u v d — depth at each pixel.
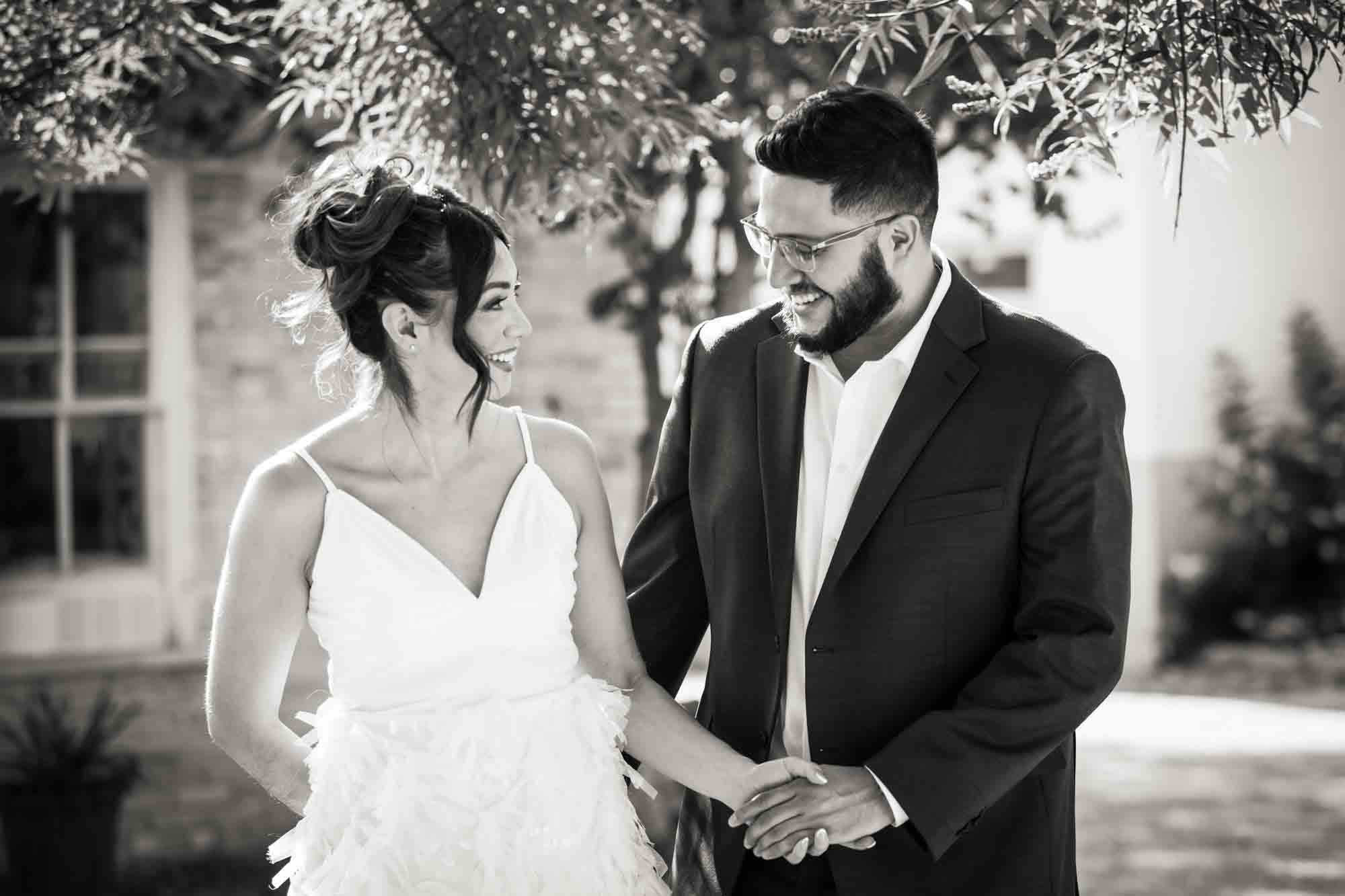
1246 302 10.48
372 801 2.27
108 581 8.69
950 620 2.38
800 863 2.49
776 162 2.32
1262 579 10.45
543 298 8.62
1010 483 2.35
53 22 3.04
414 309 2.26
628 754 2.58
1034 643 2.29
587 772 2.36
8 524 8.60
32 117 3.10
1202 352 10.46
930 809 2.26
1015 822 2.42
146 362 8.66
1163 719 8.52
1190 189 10.31
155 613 8.72
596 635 2.51
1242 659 10.05
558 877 2.31
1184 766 7.36
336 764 2.29
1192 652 10.23
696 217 5.40
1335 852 5.89
